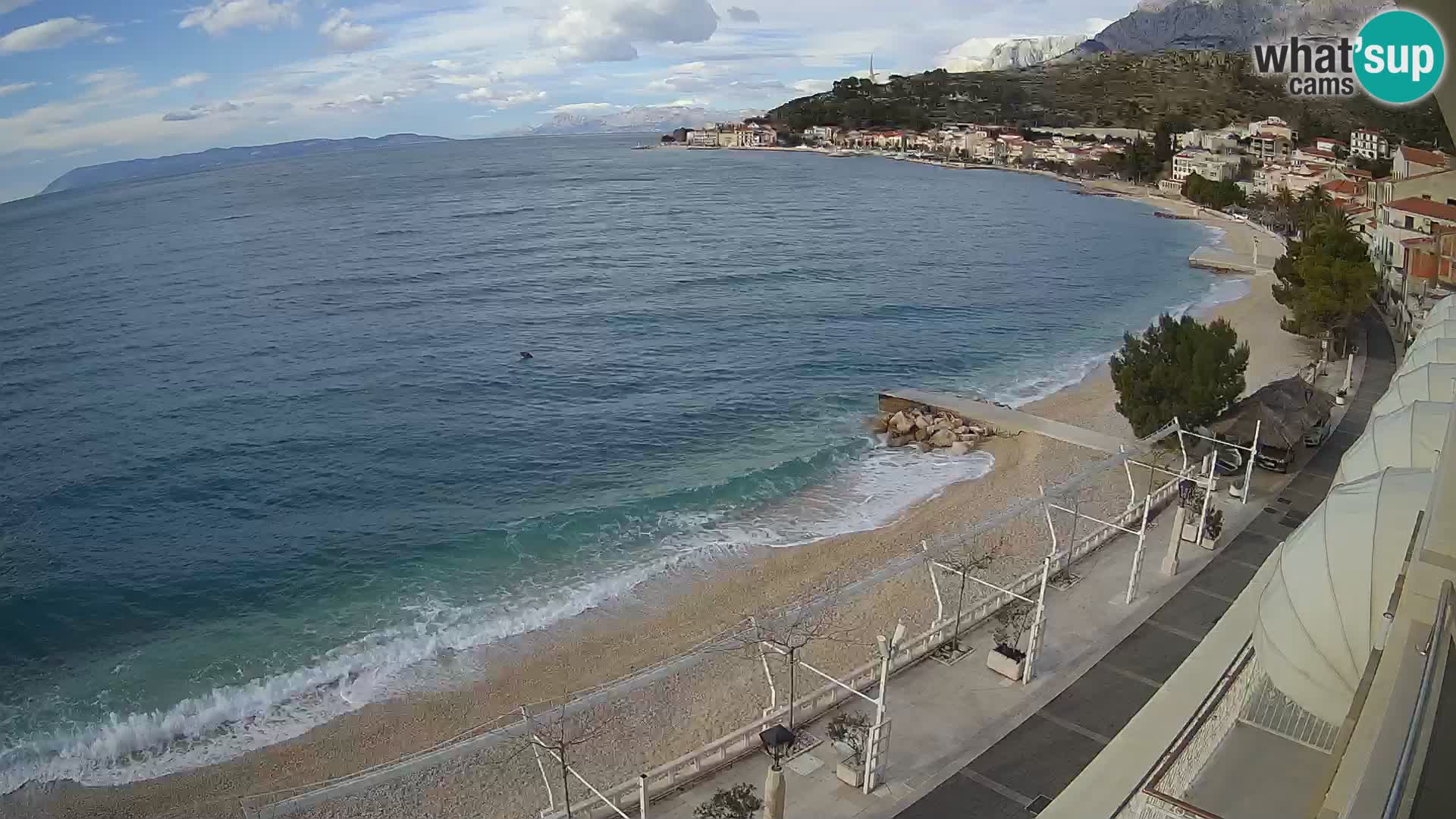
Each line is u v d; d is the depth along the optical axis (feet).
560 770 87.35
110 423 200.23
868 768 71.41
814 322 289.94
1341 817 25.43
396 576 130.82
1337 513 57.26
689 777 74.69
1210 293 312.91
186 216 635.25
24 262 443.32
